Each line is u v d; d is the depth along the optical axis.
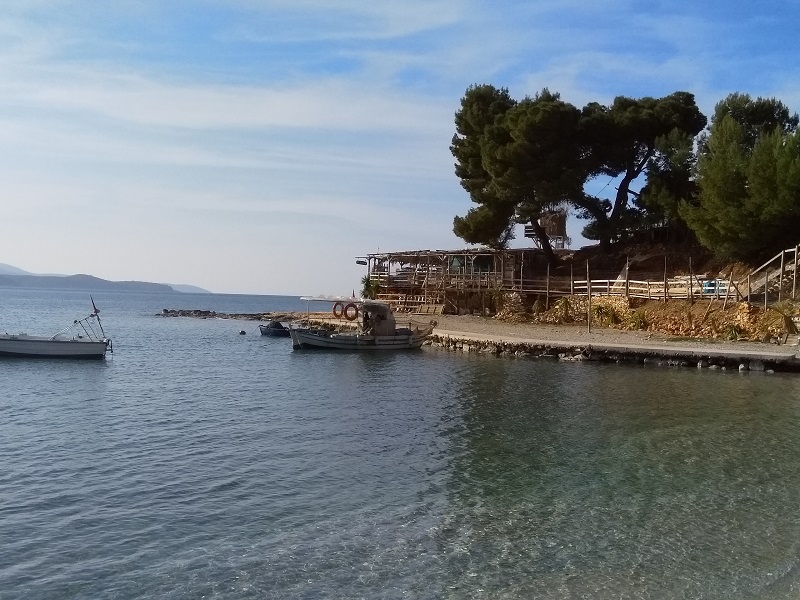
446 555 12.11
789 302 42.12
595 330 51.81
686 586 10.78
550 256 67.12
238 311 157.25
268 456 18.84
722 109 58.41
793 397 28.00
